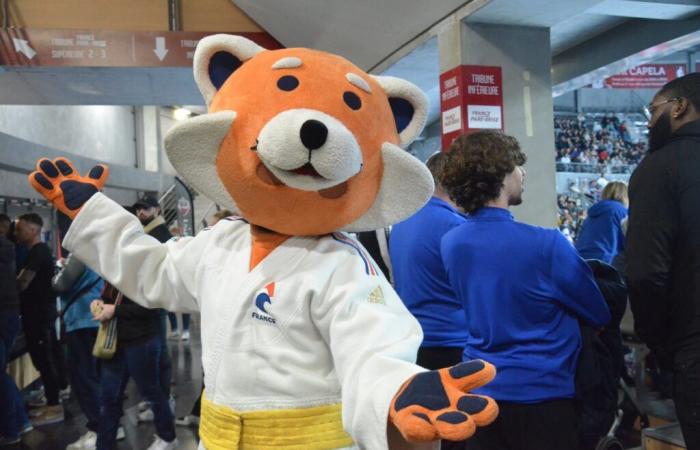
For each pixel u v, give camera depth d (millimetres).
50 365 4504
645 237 1762
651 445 2457
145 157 16406
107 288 3244
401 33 5180
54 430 4266
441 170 1955
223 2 6633
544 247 1694
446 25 4410
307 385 1162
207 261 1321
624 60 5445
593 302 1706
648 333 1830
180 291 1400
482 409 792
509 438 1698
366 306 1132
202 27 6586
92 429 3842
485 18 4133
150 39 6191
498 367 1697
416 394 842
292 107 1142
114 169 12805
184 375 5875
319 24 5980
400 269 2439
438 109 8641
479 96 4152
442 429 771
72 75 6457
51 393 4469
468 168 1829
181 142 1191
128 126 15711
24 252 4859
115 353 3256
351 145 1093
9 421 3932
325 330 1160
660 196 1757
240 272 1248
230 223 1368
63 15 6254
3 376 3908
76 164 10812
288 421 1156
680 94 1834
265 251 1243
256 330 1185
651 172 1792
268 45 6762
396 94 1316
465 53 4168
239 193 1193
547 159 4270
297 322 1163
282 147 1062
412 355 1075
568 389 1681
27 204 7750
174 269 1401
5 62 5988
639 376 3166
